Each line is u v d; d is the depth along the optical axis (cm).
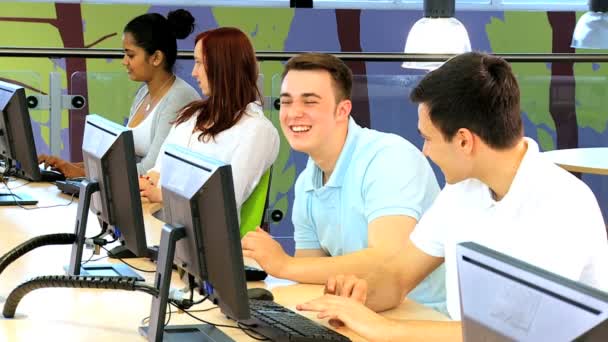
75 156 541
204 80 392
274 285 295
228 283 222
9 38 791
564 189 227
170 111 486
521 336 140
